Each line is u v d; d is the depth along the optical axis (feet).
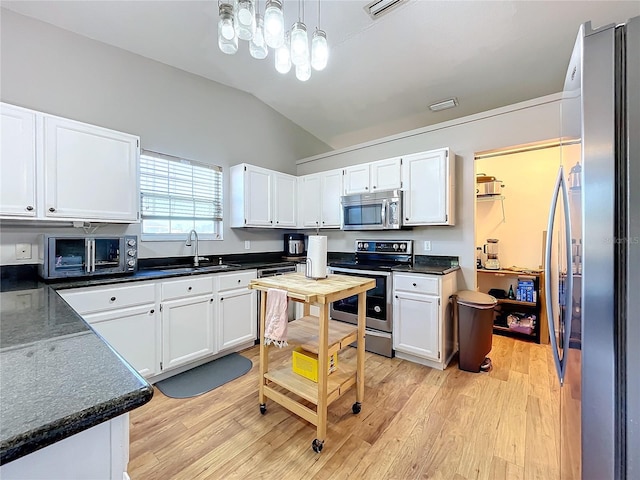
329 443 5.37
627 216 2.29
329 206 12.07
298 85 11.11
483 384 7.48
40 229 7.13
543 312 10.24
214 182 11.03
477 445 5.31
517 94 9.82
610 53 2.37
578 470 2.75
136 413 6.22
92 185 7.09
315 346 5.74
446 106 10.95
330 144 16.08
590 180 2.45
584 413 2.55
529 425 5.84
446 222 9.08
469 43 7.95
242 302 9.48
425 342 8.47
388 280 9.11
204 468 4.79
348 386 5.96
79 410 1.61
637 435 2.27
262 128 12.71
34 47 7.11
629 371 2.30
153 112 9.26
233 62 9.68
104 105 8.21
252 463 4.90
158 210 9.49
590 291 2.47
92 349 2.54
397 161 10.09
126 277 7.09
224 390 7.16
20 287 5.75
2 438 1.36
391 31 7.90
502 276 12.30
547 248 3.86
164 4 6.96
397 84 10.13
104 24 7.53
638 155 2.24
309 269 6.37
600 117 2.41
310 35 8.02
